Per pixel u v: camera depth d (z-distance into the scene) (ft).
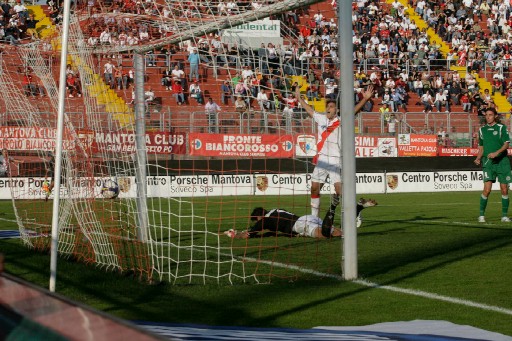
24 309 4.92
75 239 36.58
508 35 135.74
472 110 118.73
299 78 39.09
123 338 4.45
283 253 33.32
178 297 22.81
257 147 86.69
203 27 30.17
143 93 34.78
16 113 43.11
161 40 33.50
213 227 48.26
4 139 42.75
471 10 135.95
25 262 31.42
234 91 30.86
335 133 38.65
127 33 35.60
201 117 83.97
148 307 21.13
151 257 30.53
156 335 4.64
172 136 83.97
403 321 18.80
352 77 24.99
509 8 140.46
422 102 116.57
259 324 18.57
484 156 48.52
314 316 19.62
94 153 34.55
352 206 25.79
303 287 24.36
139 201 34.37
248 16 28.40
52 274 23.22
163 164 84.64
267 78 34.27
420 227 45.68
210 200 76.95
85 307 4.99
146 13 34.12
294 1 27.27
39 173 58.85
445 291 23.30
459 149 101.40
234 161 87.30
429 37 130.72
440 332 17.11
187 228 47.52
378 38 120.88
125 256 31.30
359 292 23.24
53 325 4.65
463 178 98.48
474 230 43.27
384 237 39.60
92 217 33.73
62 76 23.82
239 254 33.30
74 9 34.40
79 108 39.99
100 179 35.17
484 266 28.68
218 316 19.69
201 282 25.75
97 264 30.58
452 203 71.51
